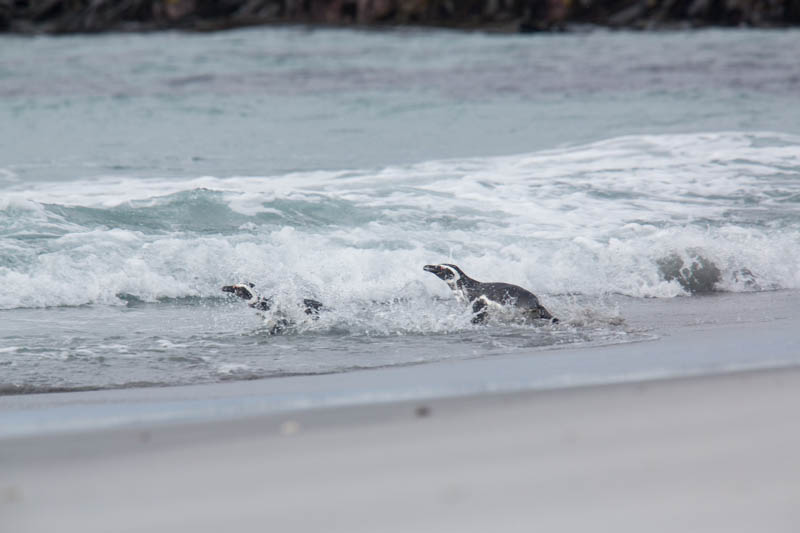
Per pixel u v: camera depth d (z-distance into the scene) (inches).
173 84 3715.6
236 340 1017.5
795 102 3034.0
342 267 1344.7
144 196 1657.2
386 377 796.6
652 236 1493.6
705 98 3154.5
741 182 1883.6
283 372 857.5
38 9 7568.9
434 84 3619.6
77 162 2138.3
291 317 1095.0
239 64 4362.7
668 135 2373.3
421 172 1973.4
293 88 3548.2
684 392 519.5
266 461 403.5
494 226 1567.4
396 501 356.2
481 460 402.9
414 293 1267.2
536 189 1819.6
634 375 584.7
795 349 802.8
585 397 510.0
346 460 403.5
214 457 410.0
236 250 1391.5
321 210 1619.1
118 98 3309.5
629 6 7209.6
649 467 393.7
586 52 4788.4
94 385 810.8
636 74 3875.5
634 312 1173.1
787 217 1626.5
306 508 349.1
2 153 2262.6
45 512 345.7
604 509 350.9
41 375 848.3
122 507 350.0
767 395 509.4
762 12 6929.1
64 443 439.5
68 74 4067.4
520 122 2723.9
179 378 837.2
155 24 7214.6
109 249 1379.2
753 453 410.6
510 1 7155.5
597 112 2888.8
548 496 361.7
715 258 1401.3
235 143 2434.8
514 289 1124.5
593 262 1401.3
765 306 1205.7
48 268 1301.7
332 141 2455.7
